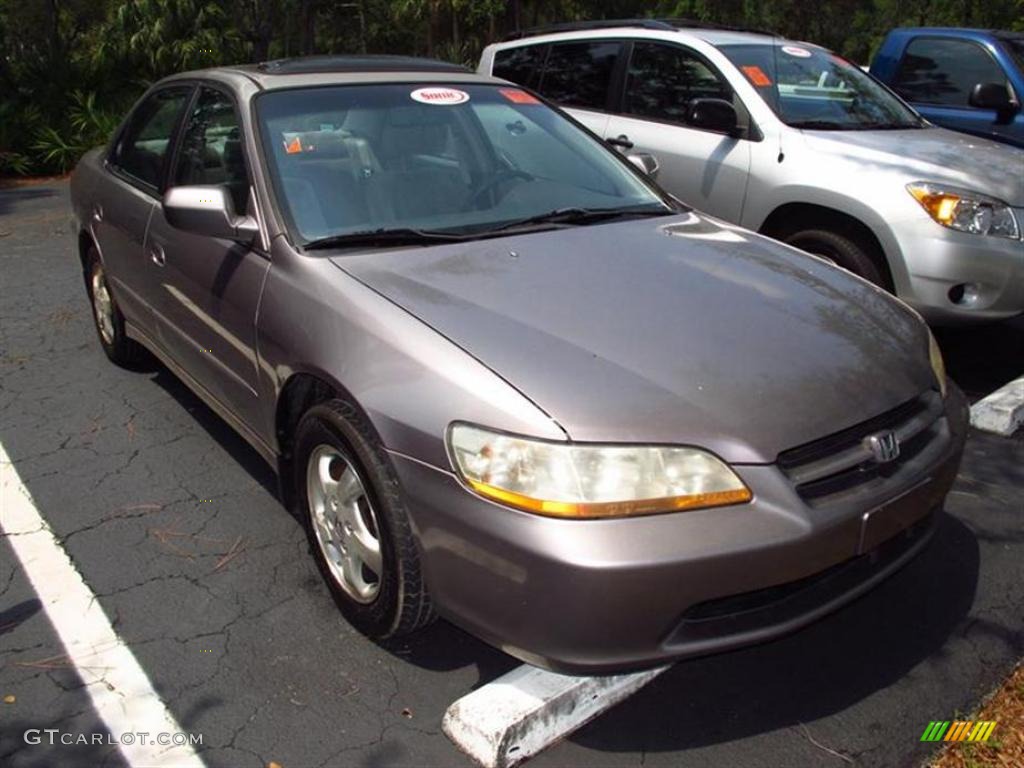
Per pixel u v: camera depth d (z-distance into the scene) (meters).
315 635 3.00
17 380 5.14
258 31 17.38
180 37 15.94
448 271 3.02
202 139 3.95
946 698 2.74
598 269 3.09
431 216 3.43
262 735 2.59
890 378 2.72
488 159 3.80
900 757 2.52
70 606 3.15
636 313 2.79
